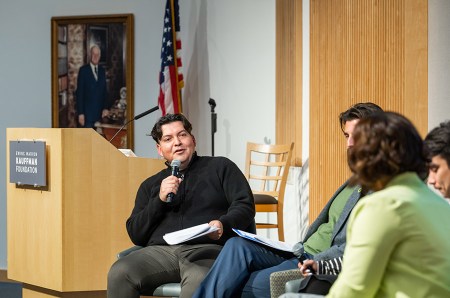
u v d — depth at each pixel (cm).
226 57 839
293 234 776
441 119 527
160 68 835
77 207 503
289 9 763
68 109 885
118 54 874
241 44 830
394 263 242
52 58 877
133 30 870
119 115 877
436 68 531
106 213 509
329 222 401
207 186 449
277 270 377
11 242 539
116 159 511
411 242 239
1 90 886
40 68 883
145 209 445
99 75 880
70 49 883
